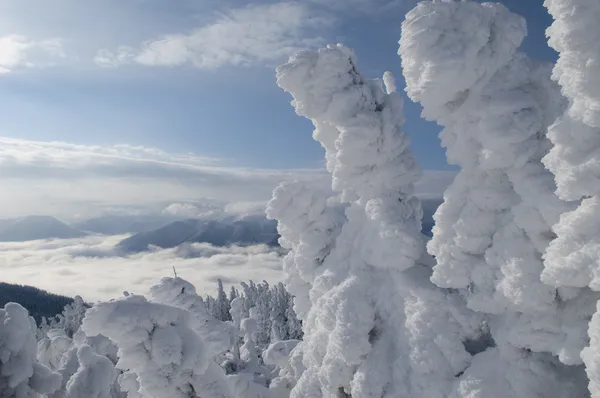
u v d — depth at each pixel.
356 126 9.79
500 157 6.90
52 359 26.30
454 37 6.92
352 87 9.98
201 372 11.09
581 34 4.53
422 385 8.00
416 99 7.59
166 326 11.11
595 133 4.93
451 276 7.63
